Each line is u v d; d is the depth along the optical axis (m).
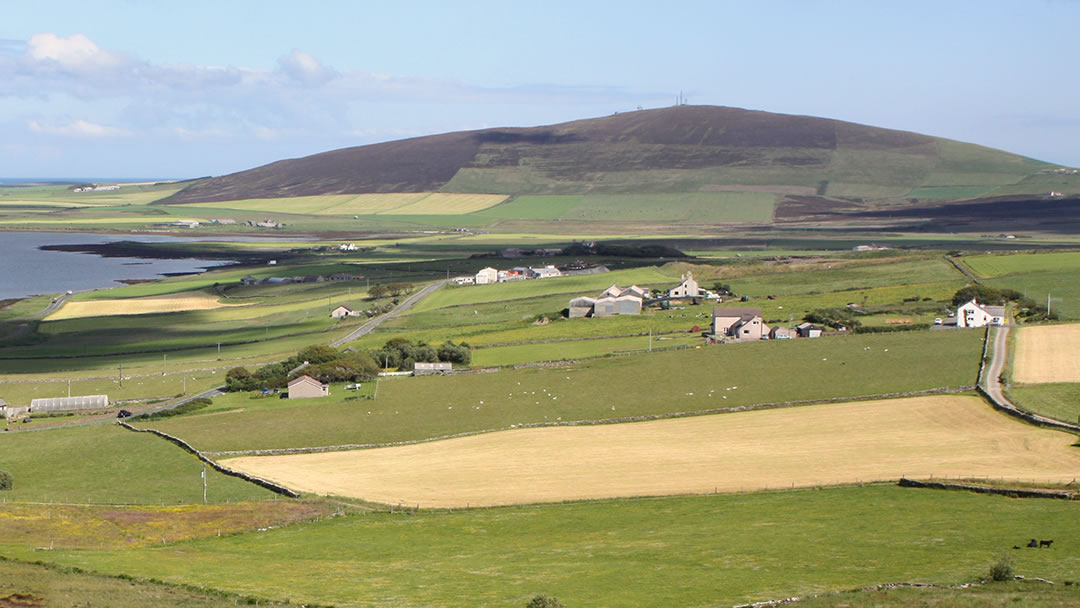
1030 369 127.19
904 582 58.19
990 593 55.00
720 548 68.31
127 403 140.50
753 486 87.12
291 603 58.88
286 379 144.75
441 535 76.25
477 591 60.78
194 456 107.75
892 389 122.44
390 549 72.69
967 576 58.72
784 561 64.38
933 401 115.38
